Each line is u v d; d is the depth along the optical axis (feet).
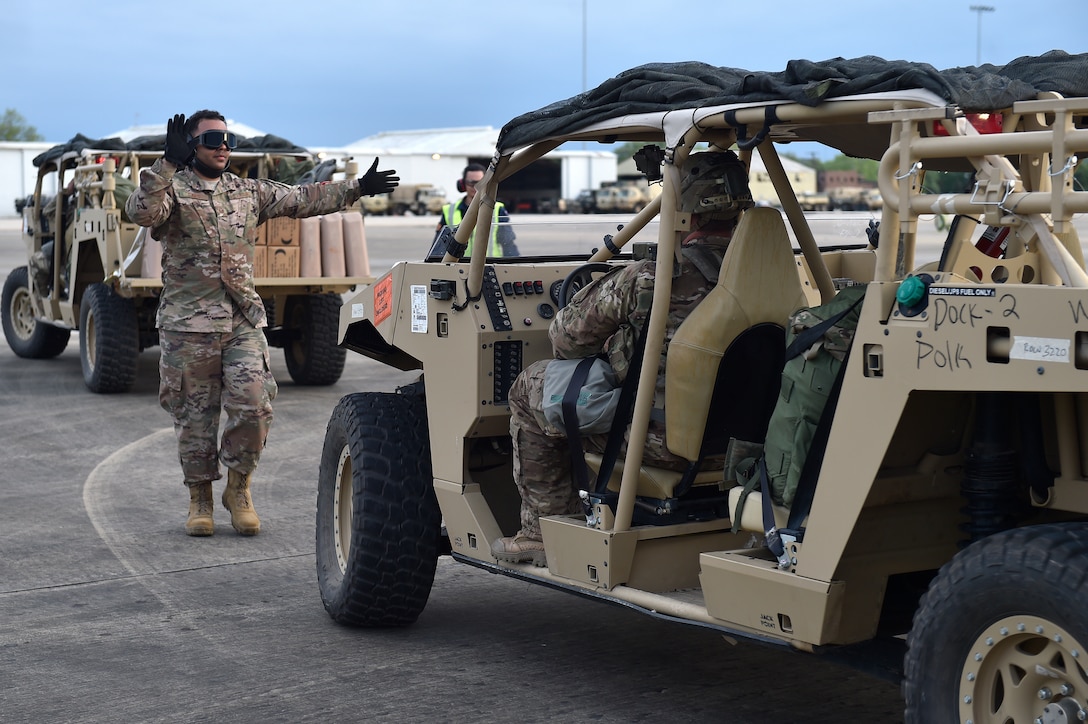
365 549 15.85
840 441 10.65
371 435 16.14
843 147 14.47
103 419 33.04
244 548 21.06
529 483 14.37
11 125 359.25
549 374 13.79
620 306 13.10
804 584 11.02
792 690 14.29
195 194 20.68
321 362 38.50
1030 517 11.73
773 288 12.77
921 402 10.90
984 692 9.76
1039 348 9.25
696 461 12.91
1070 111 9.43
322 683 14.57
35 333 44.80
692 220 13.24
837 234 18.44
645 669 15.02
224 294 21.11
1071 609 9.05
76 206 40.86
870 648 11.44
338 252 37.09
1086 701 9.13
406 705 13.84
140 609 17.65
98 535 21.81
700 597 13.10
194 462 21.62
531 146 14.43
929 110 10.07
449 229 16.92
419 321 15.69
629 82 13.16
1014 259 10.93
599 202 204.44
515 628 16.72
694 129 12.12
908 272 10.44
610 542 13.06
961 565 9.84
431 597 18.31
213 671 15.02
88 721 13.42
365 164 213.46
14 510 23.53
